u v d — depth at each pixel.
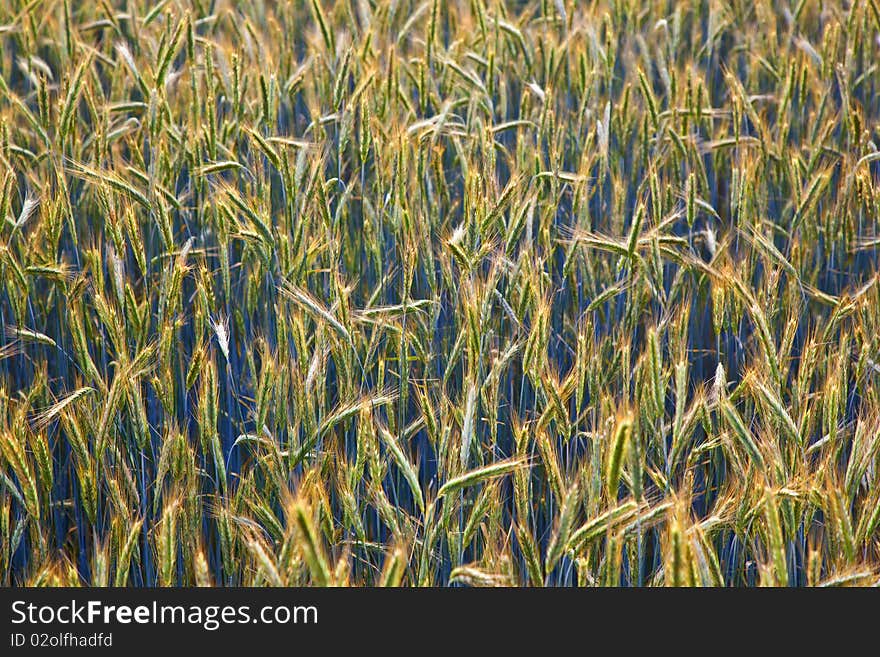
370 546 7.56
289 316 8.89
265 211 8.80
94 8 14.30
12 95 10.67
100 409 8.02
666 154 11.11
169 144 9.90
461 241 8.11
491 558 6.88
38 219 10.05
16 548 7.76
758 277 10.73
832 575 6.69
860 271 10.91
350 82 12.39
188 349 9.82
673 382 9.20
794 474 7.35
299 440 8.28
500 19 12.20
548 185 9.77
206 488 8.84
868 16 12.58
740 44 14.25
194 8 13.29
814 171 11.02
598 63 11.33
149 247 10.35
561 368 9.93
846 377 8.23
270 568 6.36
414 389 9.16
